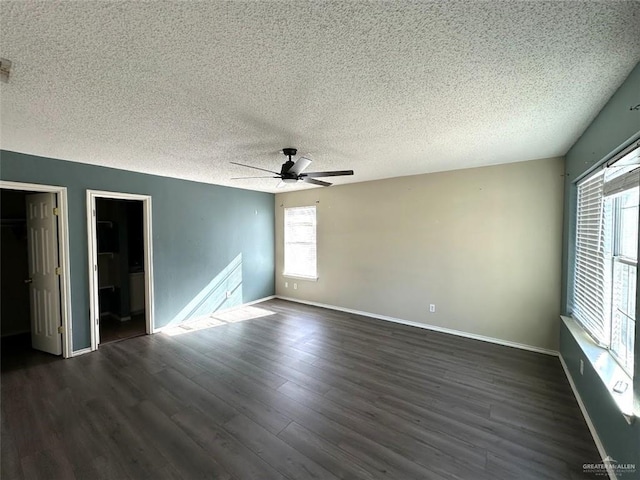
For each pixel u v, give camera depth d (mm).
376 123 2352
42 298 3561
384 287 4852
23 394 2652
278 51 1410
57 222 3402
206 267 5047
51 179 3322
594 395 2090
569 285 3152
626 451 1560
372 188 4926
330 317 5023
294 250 6137
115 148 2982
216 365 3248
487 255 3902
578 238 2996
